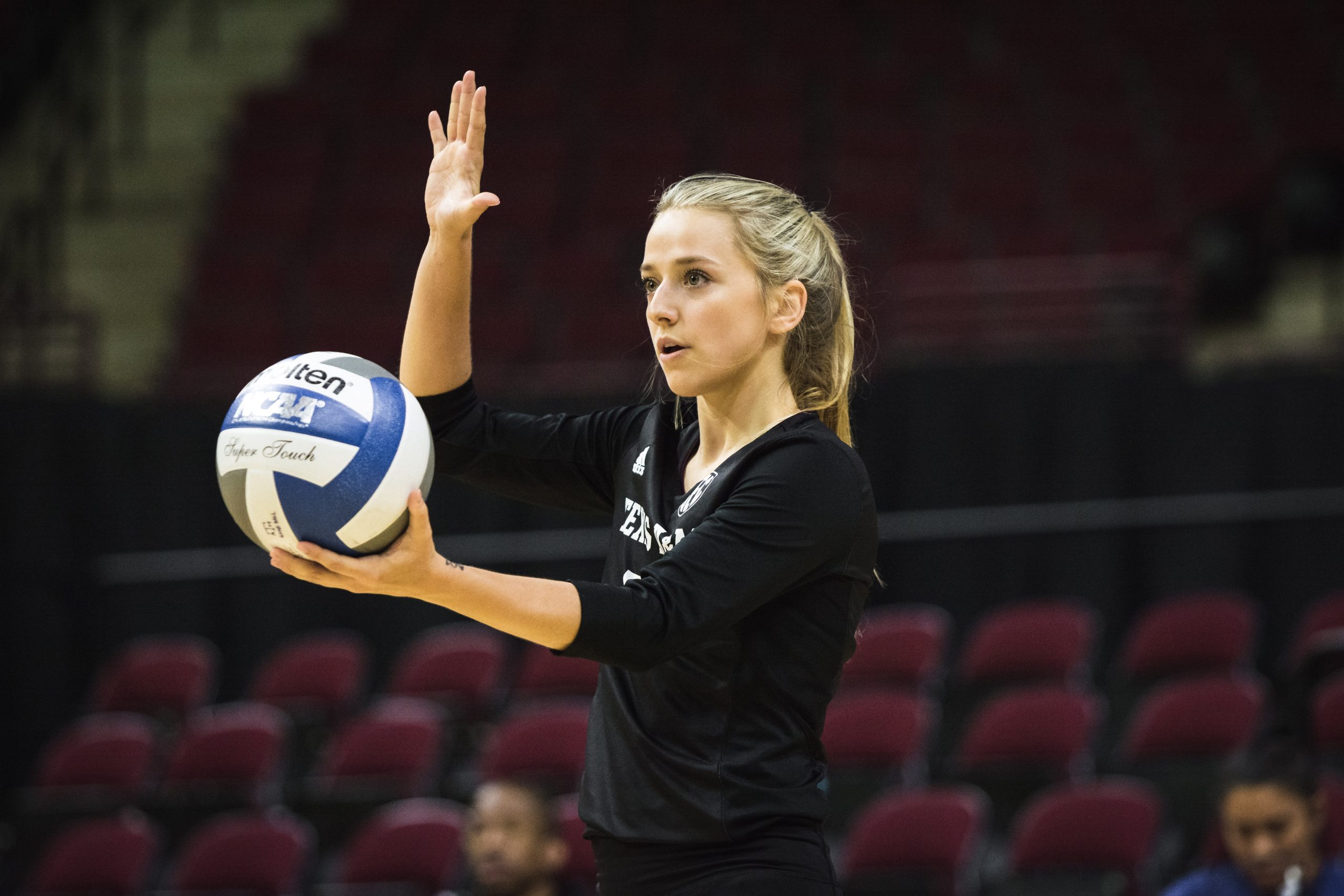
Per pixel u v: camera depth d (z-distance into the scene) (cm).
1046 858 1588
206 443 2570
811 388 568
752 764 509
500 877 1292
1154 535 2381
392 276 3209
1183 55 3784
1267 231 3155
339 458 460
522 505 2502
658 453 571
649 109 3709
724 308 525
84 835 1880
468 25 4097
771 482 502
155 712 2316
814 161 3478
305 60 3988
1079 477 2398
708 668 511
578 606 452
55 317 2783
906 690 2097
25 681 2447
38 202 3378
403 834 1722
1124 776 1833
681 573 477
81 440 2541
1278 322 3045
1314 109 3469
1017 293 2762
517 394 2558
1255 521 2342
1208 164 3334
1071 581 2380
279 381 481
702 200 539
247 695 2505
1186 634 2058
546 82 3816
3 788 2398
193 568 2531
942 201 3341
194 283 3222
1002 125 3578
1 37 3769
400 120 3697
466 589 447
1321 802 1106
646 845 516
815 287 554
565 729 1911
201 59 4078
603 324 2930
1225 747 1795
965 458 2442
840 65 3872
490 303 3089
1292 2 3909
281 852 1770
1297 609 2317
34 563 2473
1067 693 1878
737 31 4034
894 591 2442
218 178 3578
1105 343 2578
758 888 501
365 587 459
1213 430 2380
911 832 1612
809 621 517
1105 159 3409
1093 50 3847
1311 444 2344
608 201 3425
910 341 2670
